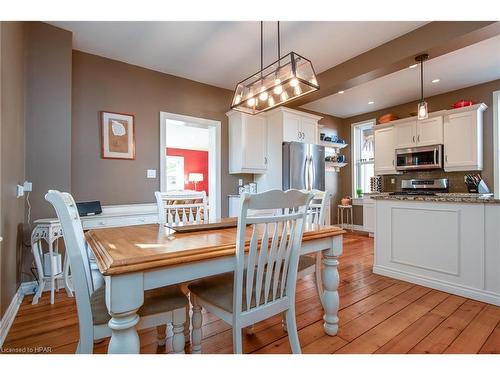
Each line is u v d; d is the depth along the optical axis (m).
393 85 4.21
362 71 3.19
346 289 2.53
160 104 3.69
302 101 4.19
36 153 2.53
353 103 5.14
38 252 2.35
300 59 2.24
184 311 1.30
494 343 1.64
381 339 1.69
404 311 2.08
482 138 4.08
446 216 2.46
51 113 2.61
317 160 4.34
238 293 1.18
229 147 4.36
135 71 3.49
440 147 4.29
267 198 1.17
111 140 3.29
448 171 4.39
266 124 4.41
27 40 2.51
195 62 3.42
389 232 2.89
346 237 5.05
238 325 1.19
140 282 1.01
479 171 4.14
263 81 2.43
